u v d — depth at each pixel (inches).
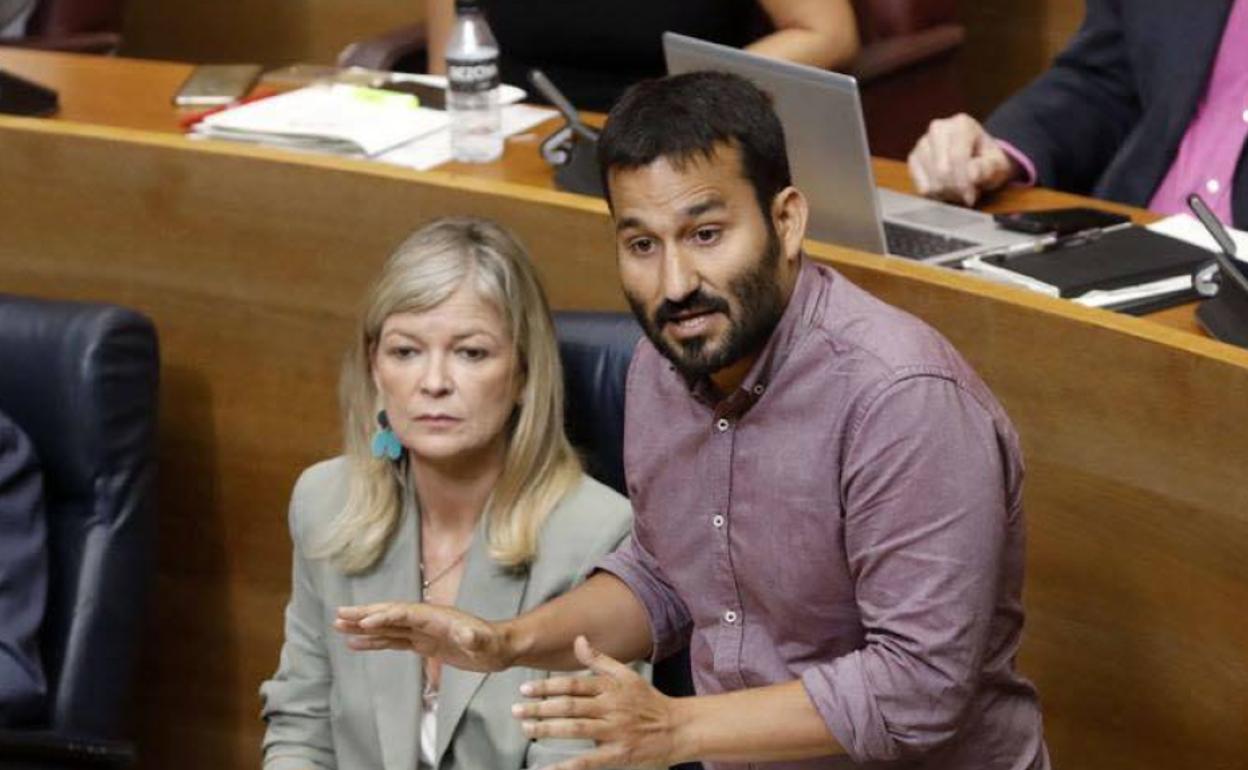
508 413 315.0
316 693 332.2
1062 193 384.8
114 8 589.3
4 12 574.9
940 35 528.1
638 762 231.1
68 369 360.5
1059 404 305.7
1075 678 314.5
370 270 375.6
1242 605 290.2
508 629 261.4
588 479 319.0
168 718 411.5
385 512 322.3
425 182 366.9
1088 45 414.0
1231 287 306.8
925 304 318.3
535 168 386.3
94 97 435.2
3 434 353.4
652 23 504.7
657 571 275.4
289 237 381.1
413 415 312.3
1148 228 347.9
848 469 239.0
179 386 396.5
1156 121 395.9
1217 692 296.8
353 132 392.8
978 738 257.8
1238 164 385.7
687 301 232.2
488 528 315.3
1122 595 305.4
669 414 256.1
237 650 403.9
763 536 249.8
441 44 498.0
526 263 317.7
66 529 363.6
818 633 253.6
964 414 236.1
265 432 392.5
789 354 241.6
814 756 244.5
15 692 343.0
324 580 327.3
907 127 525.3
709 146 228.4
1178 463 293.1
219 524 399.2
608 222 351.9
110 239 394.6
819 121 330.6
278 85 442.6
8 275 403.9
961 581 234.2
